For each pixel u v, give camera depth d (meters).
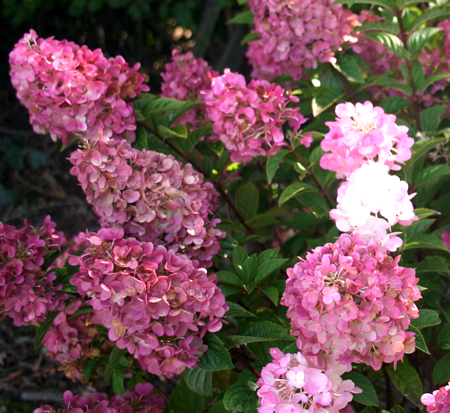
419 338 0.75
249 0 1.01
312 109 1.04
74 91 0.84
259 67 1.10
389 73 1.06
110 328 0.76
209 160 0.99
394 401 0.90
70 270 0.83
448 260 0.92
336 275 0.69
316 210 0.97
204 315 0.76
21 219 1.74
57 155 2.03
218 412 0.88
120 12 2.41
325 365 0.72
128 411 0.84
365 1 0.95
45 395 1.19
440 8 0.99
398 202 0.72
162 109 0.91
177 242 0.82
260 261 0.86
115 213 0.80
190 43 2.50
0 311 0.79
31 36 0.87
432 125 0.99
